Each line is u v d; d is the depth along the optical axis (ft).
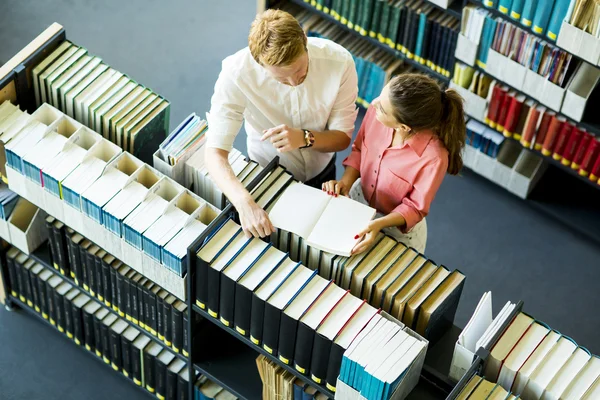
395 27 16.30
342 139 11.32
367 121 11.03
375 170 11.14
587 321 15.48
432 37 16.06
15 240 13.61
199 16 19.44
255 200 10.91
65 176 11.57
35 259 13.74
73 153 11.82
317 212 10.77
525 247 16.38
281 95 10.85
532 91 15.38
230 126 10.85
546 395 9.75
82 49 12.59
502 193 17.10
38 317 14.98
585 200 16.87
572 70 15.10
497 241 16.42
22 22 18.98
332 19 16.90
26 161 11.69
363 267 10.48
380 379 9.65
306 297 10.32
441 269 10.57
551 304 15.66
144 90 12.30
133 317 13.12
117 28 19.08
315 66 10.61
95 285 13.20
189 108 17.95
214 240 10.71
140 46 18.84
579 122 15.12
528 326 10.19
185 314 12.12
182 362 13.38
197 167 11.65
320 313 10.20
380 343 9.94
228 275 10.41
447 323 11.08
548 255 16.30
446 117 10.22
